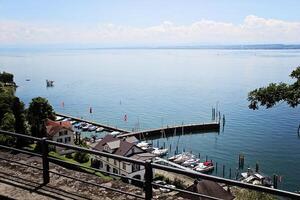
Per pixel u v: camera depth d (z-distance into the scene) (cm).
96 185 668
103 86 18800
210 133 8831
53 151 5466
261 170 6175
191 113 11156
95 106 12544
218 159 6894
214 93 15638
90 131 9069
